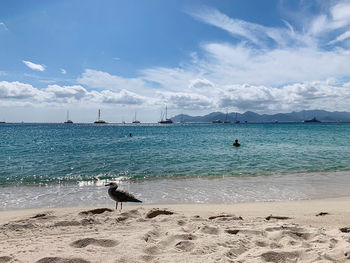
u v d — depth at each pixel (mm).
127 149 27516
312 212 7219
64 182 12891
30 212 7496
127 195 7359
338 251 3855
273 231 5004
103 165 17734
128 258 3455
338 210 7395
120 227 5410
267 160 19797
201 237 4512
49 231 5105
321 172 15344
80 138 48125
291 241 4422
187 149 27500
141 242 4109
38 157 21469
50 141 40031
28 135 59781
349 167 16781
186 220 5996
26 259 3332
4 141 40156
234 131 79062
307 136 50875
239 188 11516
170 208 7840
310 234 4836
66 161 19438
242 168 16656
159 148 28594
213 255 3674
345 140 39312
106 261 3334
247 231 5035
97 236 4473
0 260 3336
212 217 6574
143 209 7281
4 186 12055
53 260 3287
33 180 13289
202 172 15336
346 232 5395
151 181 13109
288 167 16922
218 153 23906
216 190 11125
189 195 10344
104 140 42250
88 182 12906
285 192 10750
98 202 9406
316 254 3771
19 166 17375
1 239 4633
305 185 12047
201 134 61938
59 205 9000
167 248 4047
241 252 3992
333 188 11453
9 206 8852
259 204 8633
